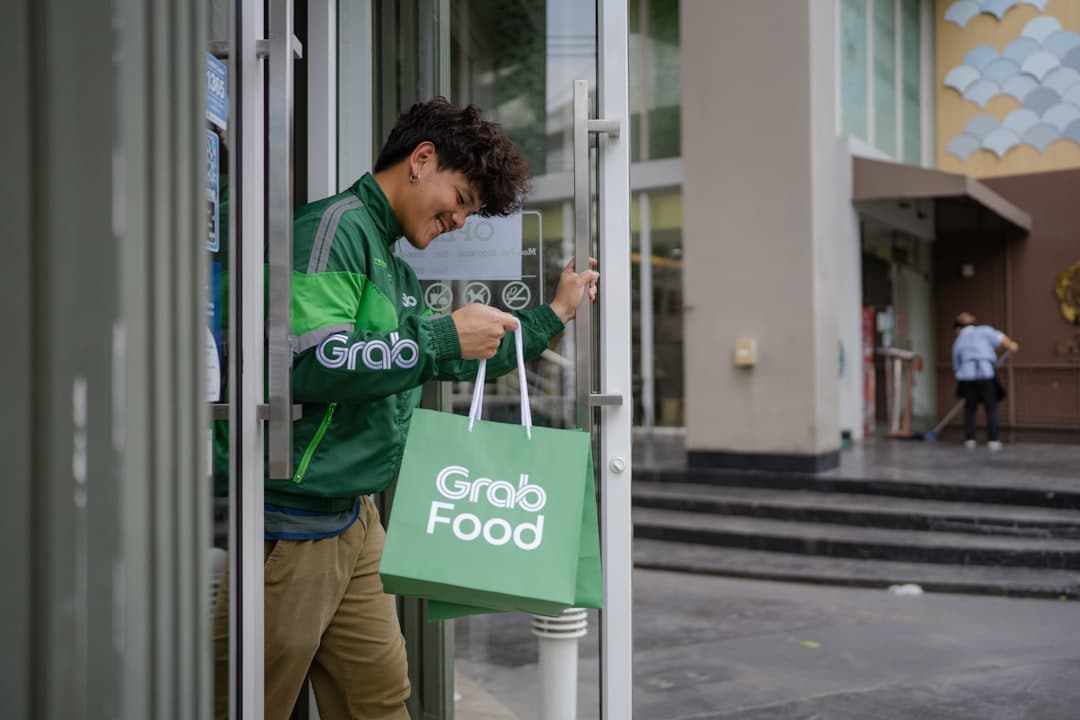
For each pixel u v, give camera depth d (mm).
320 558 1635
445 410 2289
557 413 1985
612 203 1984
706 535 6879
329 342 1505
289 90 1606
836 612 5078
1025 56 13273
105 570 646
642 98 11086
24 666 587
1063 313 13195
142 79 695
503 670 3352
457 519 1518
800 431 8062
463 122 1668
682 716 3498
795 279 8148
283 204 1561
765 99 8359
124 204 667
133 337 678
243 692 1558
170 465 736
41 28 597
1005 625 4758
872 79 11961
